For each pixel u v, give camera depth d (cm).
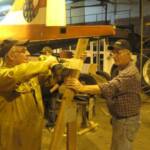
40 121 264
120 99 334
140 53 1102
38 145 265
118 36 1155
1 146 253
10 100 250
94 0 1705
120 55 334
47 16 200
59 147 232
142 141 583
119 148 345
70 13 1797
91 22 1742
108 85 319
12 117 250
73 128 243
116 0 1650
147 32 1362
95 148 546
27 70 224
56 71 230
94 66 657
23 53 257
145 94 1084
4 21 291
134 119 341
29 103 255
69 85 234
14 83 229
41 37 238
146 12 1495
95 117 738
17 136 252
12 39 263
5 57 258
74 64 231
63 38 248
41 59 268
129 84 330
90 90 309
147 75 1095
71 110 238
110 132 629
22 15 259
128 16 1602
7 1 775
